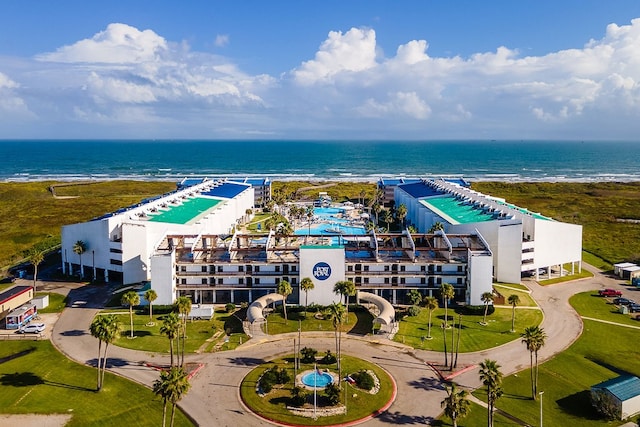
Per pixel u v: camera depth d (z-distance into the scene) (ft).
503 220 501.15
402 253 476.13
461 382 305.12
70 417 266.57
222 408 275.59
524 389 296.30
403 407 276.82
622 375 314.14
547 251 520.01
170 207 628.28
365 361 331.77
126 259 494.18
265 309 424.46
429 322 376.48
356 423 261.24
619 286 499.92
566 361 332.60
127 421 264.11
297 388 283.18
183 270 447.01
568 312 425.28
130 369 321.93
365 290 443.32
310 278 425.69
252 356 340.18
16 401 281.13
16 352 347.97
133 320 405.18
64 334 378.53
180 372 234.38
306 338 370.12
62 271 542.98
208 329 388.37
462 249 449.48
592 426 260.01
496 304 440.45
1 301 403.54
